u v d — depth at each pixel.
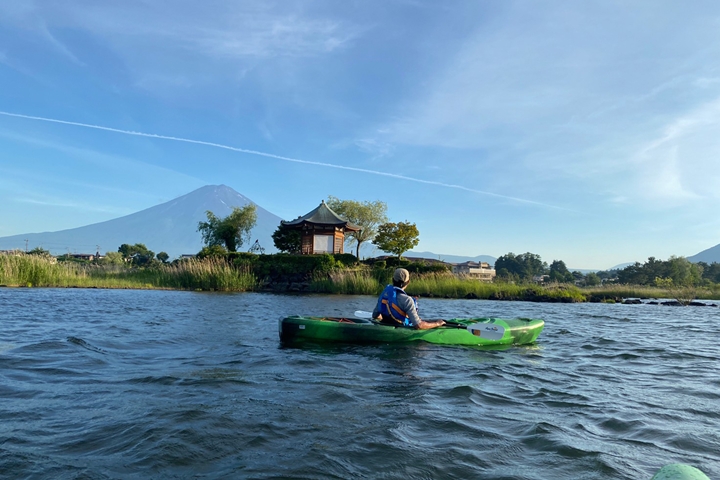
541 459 3.10
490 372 6.01
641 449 3.33
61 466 2.80
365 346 7.75
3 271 24.77
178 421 3.65
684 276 84.19
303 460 2.98
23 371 5.31
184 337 8.34
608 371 6.32
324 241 48.31
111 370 5.53
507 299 28.64
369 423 3.77
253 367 5.89
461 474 2.85
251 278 32.50
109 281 28.91
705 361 7.21
